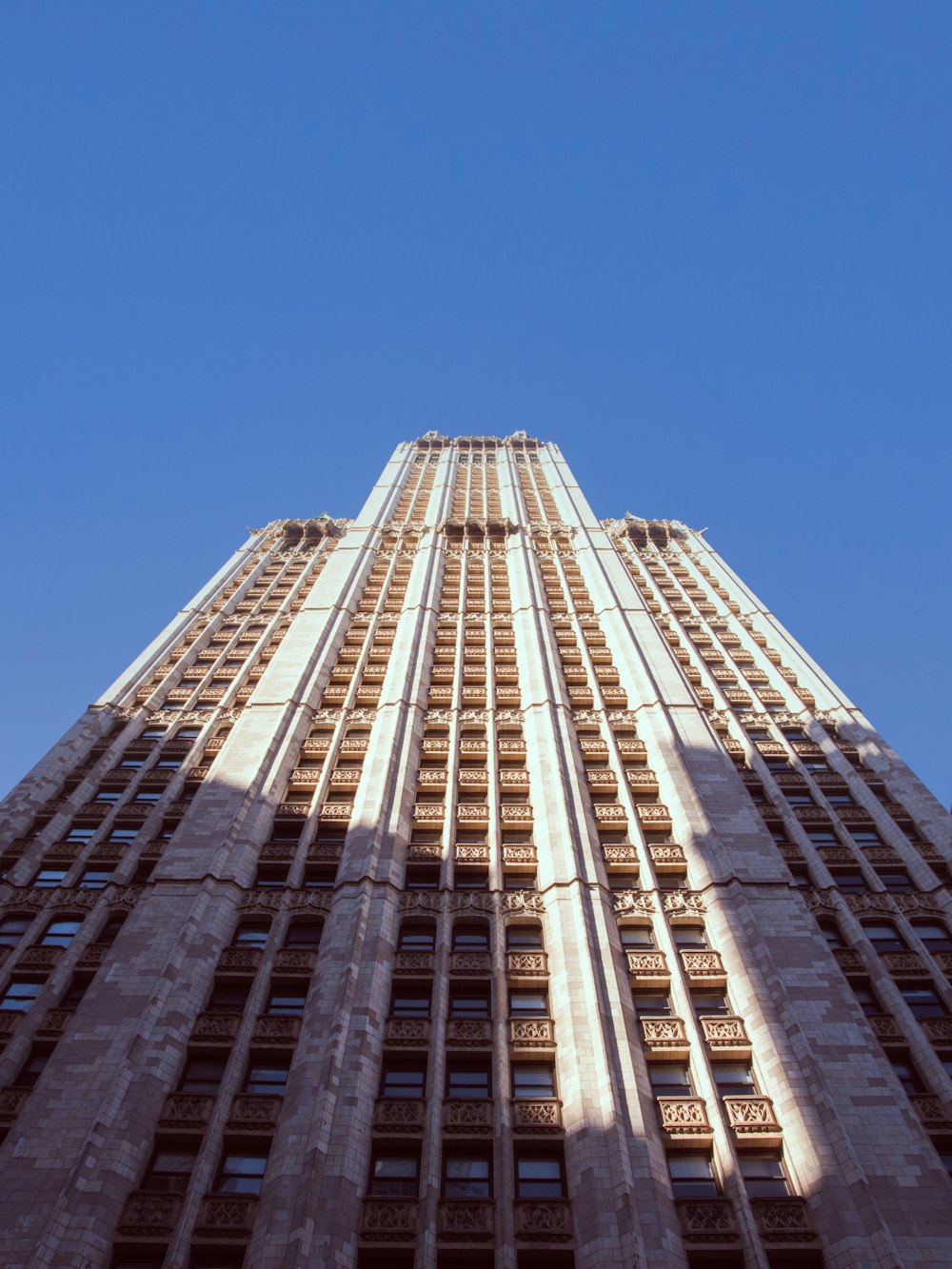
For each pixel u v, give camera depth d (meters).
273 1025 30.38
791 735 49.94
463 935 34.66
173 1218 24.44
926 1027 31.28
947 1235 23.42
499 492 91.25
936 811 42.06
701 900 36.09
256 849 38.47
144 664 54.34
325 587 64.25
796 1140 26.44
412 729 47.38
